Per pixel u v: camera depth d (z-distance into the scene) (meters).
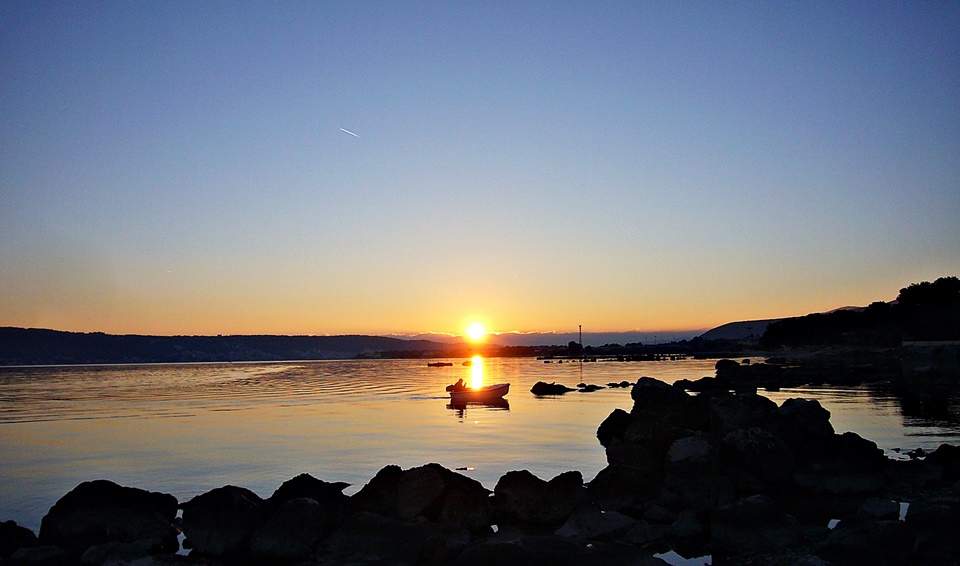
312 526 18.23
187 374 180.75
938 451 25.16
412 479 19.92
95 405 74.25
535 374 136.88
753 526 17.45
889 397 60.81
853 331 151.00
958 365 72.38
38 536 19.55
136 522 19.70
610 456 23.48
